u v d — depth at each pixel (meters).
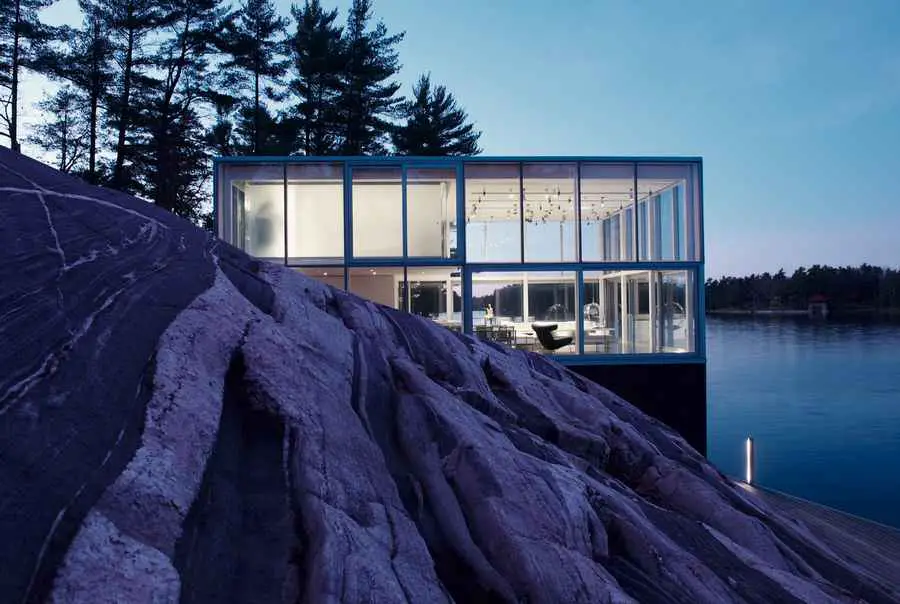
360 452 4.09
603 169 17.06
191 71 34.19
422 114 42.09
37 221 4.20
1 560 2.19
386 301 17.80
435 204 17.16
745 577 4.88
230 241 17.00
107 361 3.33
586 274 16.95
